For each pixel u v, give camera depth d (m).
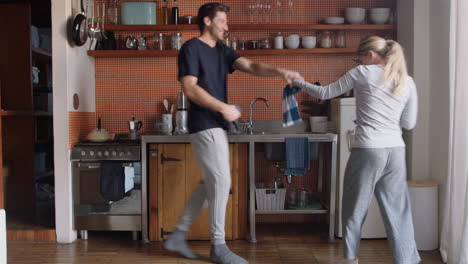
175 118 4.41
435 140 3.64
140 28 4.24
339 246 3.71
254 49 4.27
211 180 3.06
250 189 3.84
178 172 3.85
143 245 3.77
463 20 2.92
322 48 4.21
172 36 4.30
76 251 3.61
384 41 2.77
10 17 4.79
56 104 3.80
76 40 3.78
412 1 3.80
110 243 3.84
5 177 4.81
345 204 2.86
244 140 3.80
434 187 3.51
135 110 4.51
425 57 3.76
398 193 2.77
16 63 4.80
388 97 2.69
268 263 3.27
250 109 4.25
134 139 4.18
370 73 2.72
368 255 3.43
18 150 4.84
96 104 4.52
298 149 3.78
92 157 3.84
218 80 3.10
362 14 4.25
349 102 3.82
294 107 3.14
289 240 3.89
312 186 4.51
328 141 3.81
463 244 2.80
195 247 3.69
